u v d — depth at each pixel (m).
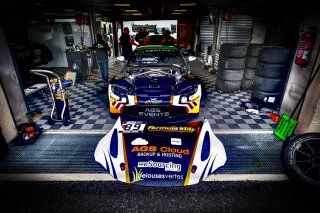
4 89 3.08
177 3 7.77
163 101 3.39
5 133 3.12
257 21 10.34
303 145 2.67
